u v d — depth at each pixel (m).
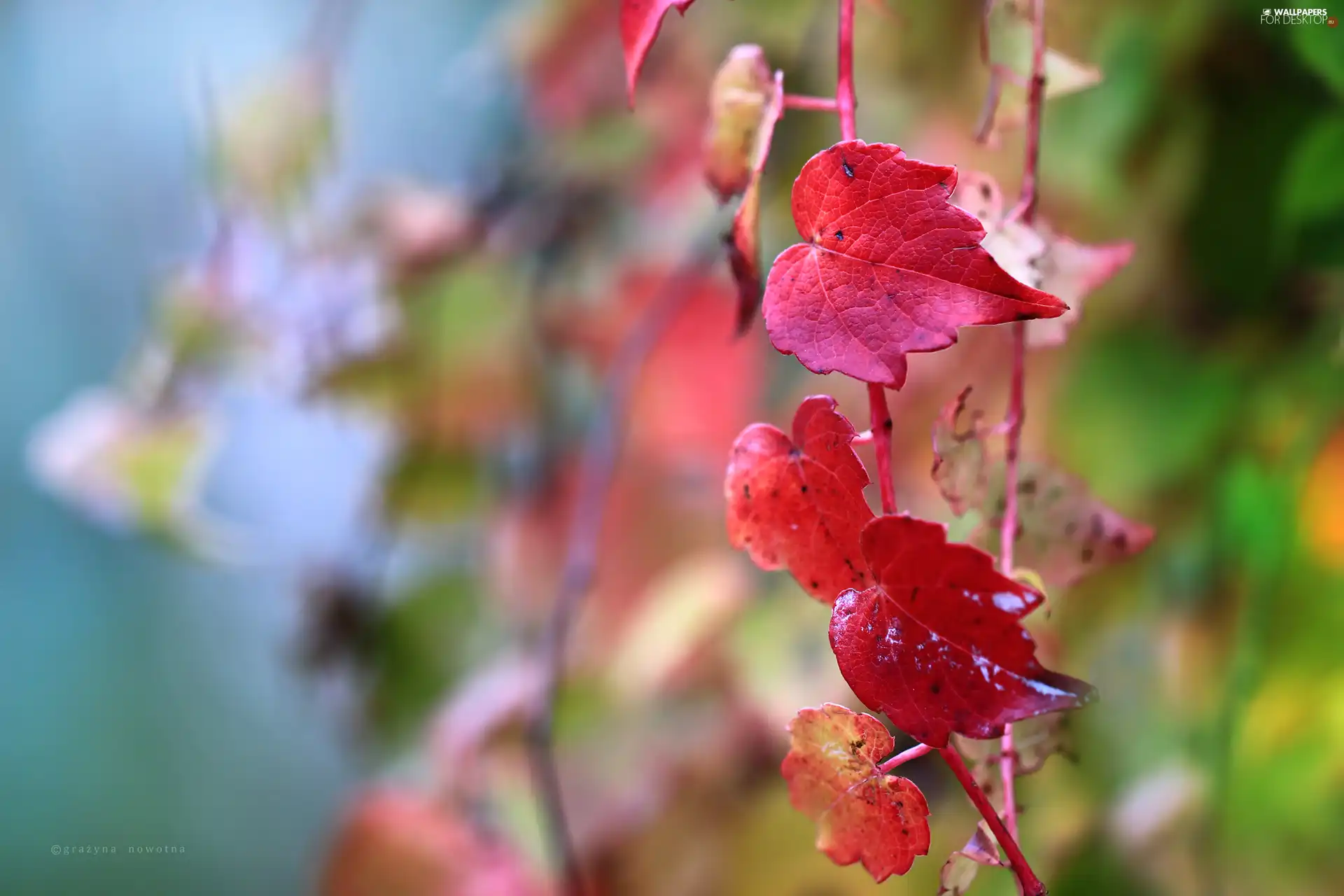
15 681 2.85
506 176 1.62
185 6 2.56
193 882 2.74
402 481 1.65
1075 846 0.96
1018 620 0.64
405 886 1.37
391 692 1.69
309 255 1.56
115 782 2.83
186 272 1.60
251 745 2.81
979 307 0.65
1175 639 1.02
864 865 0.66
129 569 2.87
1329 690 0.91
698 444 1.50
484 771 1.44
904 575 0.65
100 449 1.64
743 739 1.32
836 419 0.66
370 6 2.32
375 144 2.33
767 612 1.30
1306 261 0.93
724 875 1.24
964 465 0.71
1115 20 0.98
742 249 0.69
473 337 1.58
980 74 1.10
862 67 1.17
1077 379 1.04
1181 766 1.00
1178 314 1.02
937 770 0.98
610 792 1.39
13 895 2.72
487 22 2.34
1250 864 0.94
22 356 2.83
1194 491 1.01
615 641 1.52
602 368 1.58
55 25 2.62
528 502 1.63
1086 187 1.01
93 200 2.72
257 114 1.50
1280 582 0.93
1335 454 0.93
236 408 2.49
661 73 1.50
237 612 2.82
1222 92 0.96
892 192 0.66
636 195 1.58
